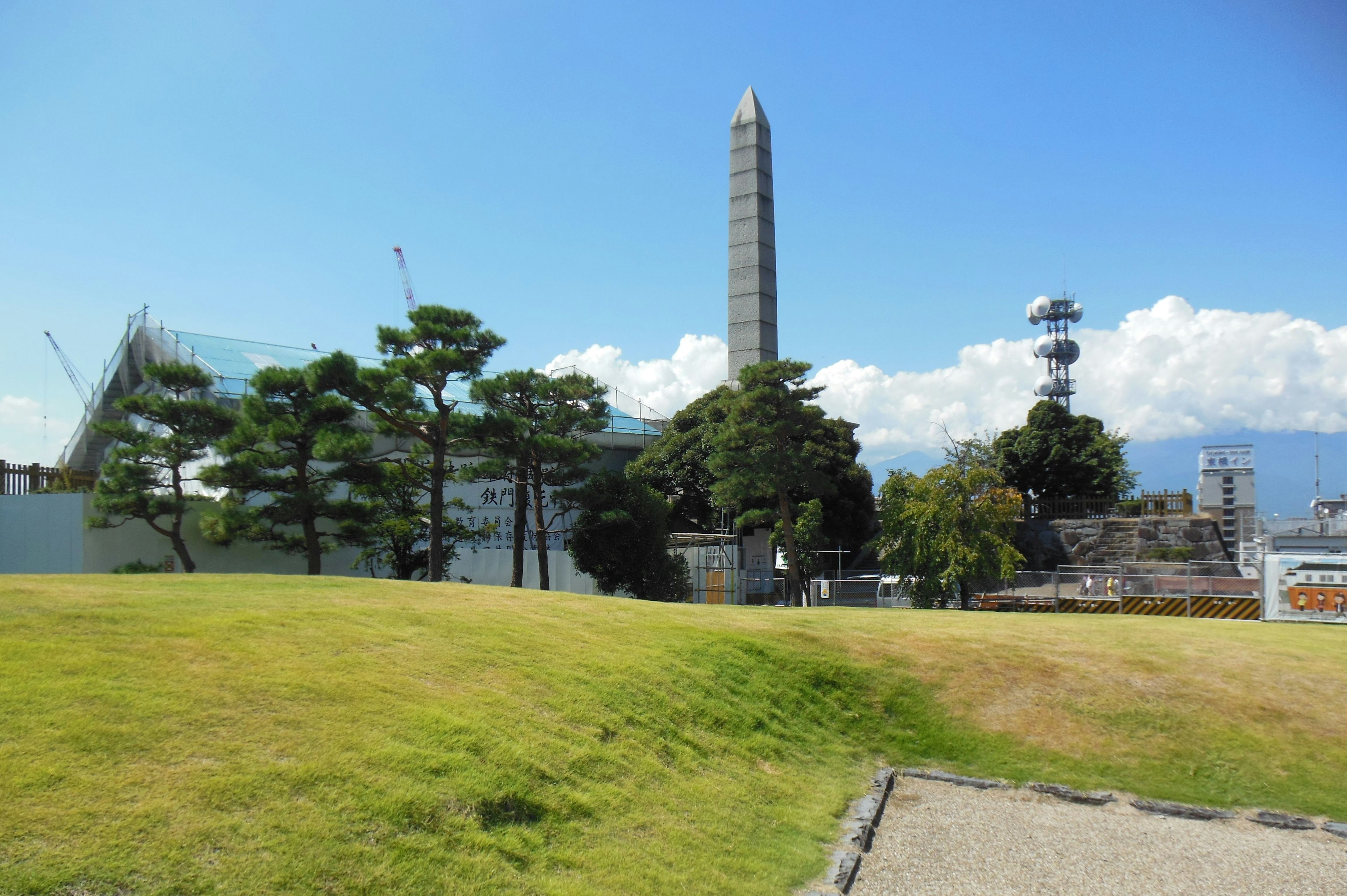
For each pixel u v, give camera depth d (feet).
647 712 39.32
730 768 38.01
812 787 39.75
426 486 105.19
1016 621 70.49
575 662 42.39
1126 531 157.99
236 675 30.81
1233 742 47.57
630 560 121.19
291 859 21.34
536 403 112.98
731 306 202.80
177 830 21.21
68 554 105.29
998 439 203.82
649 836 29.04
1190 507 161.38
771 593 158.40
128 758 23.75
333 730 28.02
